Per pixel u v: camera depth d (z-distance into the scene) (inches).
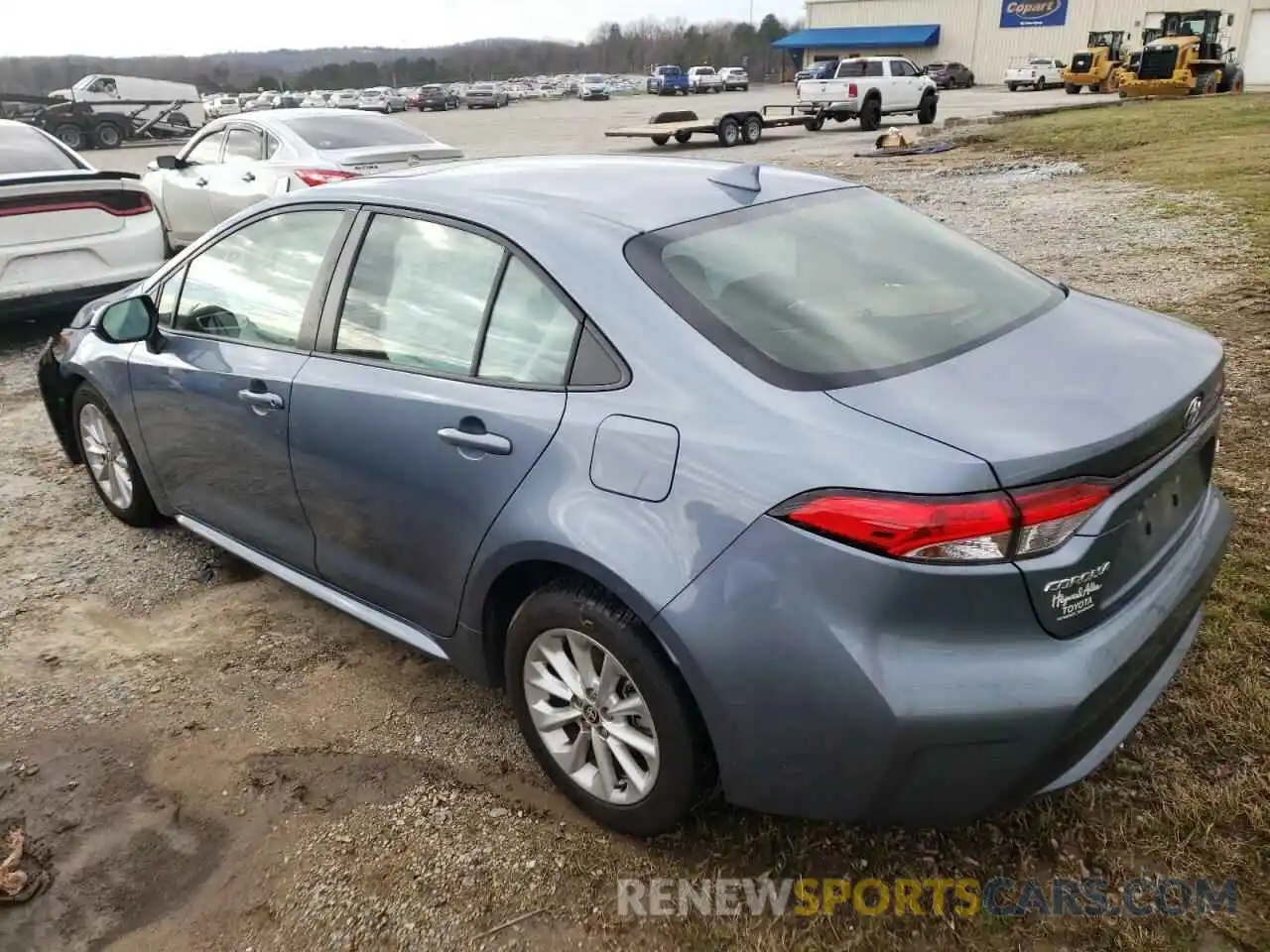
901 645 78.0
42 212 269.6
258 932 92.4
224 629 143.8
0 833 105.3
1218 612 127.0
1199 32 1510.8
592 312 96.0
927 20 2417.6
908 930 88.9
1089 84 1638.8
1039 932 87.8
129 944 91.9
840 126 1210.6
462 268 108.8
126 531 175.9
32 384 262.7
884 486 76.8
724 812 103.4
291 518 130.6
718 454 84.3
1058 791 87.2
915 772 79.7
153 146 1300.4
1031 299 109.9
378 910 94.0
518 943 90.0
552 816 105.0
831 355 89.9
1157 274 301.0
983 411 82.4
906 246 115.0
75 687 130.3
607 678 96.3
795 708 81.7
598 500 91.0
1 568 162.7
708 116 1235.2
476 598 105.7
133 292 166.9
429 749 116.5
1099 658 79.9
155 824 106.0
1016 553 76.3
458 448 103.0
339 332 120.7
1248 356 219.0
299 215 129.7
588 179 117.3
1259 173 481.7
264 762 115.0
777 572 80.6
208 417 137.4
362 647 138.4
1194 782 101.4
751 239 105.7
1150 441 83.8
